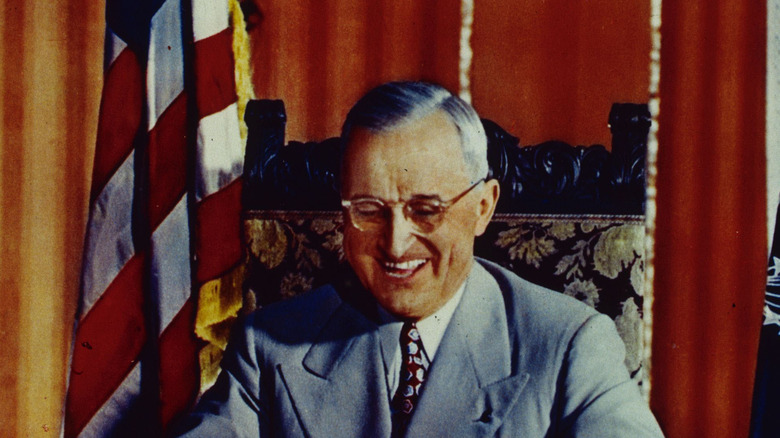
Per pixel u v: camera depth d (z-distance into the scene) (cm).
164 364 133
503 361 104
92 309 136
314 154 121
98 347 136
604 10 153
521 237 114
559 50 154
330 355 110
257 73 157
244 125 152
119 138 138
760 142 148
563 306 108
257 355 114
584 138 152
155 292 134
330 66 157
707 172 148
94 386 136
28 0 172
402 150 107
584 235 114
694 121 149
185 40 140
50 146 171
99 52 171
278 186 122
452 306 109
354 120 109
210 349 133
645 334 149
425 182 107
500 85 154
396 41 157
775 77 148
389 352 108
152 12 140
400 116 107
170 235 136
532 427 100
